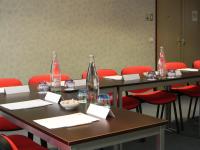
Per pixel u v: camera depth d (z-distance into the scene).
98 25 5.41
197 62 4.80
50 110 1.98
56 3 4.90
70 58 5.14
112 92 2.98
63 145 1.42
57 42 4.98
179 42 6.65
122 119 1.74
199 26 7.00
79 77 5.28
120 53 5.74
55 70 2.82
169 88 4.14
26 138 2.22
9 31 4.53
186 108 5.24
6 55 4.54
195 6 6.88
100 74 3.76
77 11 5.13
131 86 3.08
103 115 1.76
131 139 1.59
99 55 5.47
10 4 4.50
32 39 4.74
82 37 5.23
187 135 3.87
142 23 5.98
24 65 4.71
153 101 3.70
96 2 5.34
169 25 6.44
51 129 1.56
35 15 4.73
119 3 5.62
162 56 3.55
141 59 6.05
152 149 3.41
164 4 6.31
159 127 1.68
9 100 2.32
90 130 1.53
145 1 5.98
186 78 3.46
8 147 1.38
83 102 2.19
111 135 1.48
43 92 2.64
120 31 5.69
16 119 1.88
